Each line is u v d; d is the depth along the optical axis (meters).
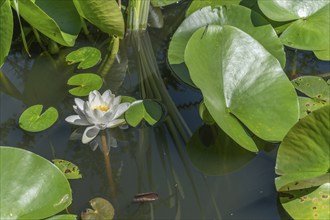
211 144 1.85
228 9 2.19
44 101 2.07
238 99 1.78
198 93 2.07
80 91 2.05
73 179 1.73
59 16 2.21
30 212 1.46
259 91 1.79
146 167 1.78
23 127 1.89
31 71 2.21
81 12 2.17
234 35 1.87
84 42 2.35
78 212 1.61
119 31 2.22
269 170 1.73
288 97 1.77
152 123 1.92
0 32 1.97
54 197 1.50
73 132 1.90
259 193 1.66
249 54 1.85
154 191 1.70
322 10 2.19
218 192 1.68
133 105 1.97
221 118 1.71
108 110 1.82
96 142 1.86
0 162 1.50
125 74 2.21
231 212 1.61
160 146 1.85
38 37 2.26
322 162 1.58
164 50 2.33
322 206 1.51
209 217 1.60
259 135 1.69
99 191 1.68
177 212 1.62
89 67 2.18
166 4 2.45
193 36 1.87
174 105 2.02
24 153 1.53
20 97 2.09
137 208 1.63
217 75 1.81
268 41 2.10
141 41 2.38
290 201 1.55
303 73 2.12
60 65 2.22
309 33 2.15
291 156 1.63
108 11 2.11
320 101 1.90
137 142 1.87
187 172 1.76
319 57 2.13
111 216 1.58
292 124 1.72
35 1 2.20
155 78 2.17
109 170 1.76
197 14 2.18
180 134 1.89
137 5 2.30
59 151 1.82
